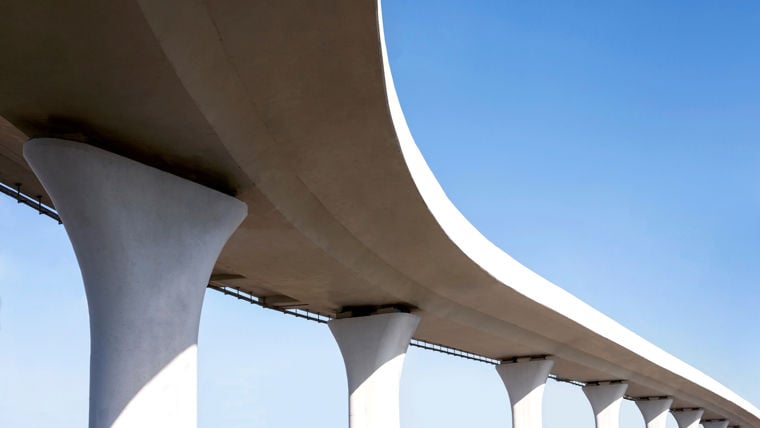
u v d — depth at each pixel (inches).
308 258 1205.1
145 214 788.0
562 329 1987.0
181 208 821.2
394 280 1397.6
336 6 625.6
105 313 765.9
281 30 655.1
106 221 757.9
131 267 772.0
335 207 1064.2
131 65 644.7
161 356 784.9
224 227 866.8
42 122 740.0
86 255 770.2
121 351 761.6
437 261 1339.8
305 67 716.0
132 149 797.2
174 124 747.4
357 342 1512.1
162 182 804.0
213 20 636.1
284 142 865.5
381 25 674.2
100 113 721.0
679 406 3730.3
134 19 583.5
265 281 1348.4
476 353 2160.4
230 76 716.0
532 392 2203.5
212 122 750.5
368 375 1493.6
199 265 833.5
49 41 608.1
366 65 720.3
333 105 792.3
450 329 1772.9
